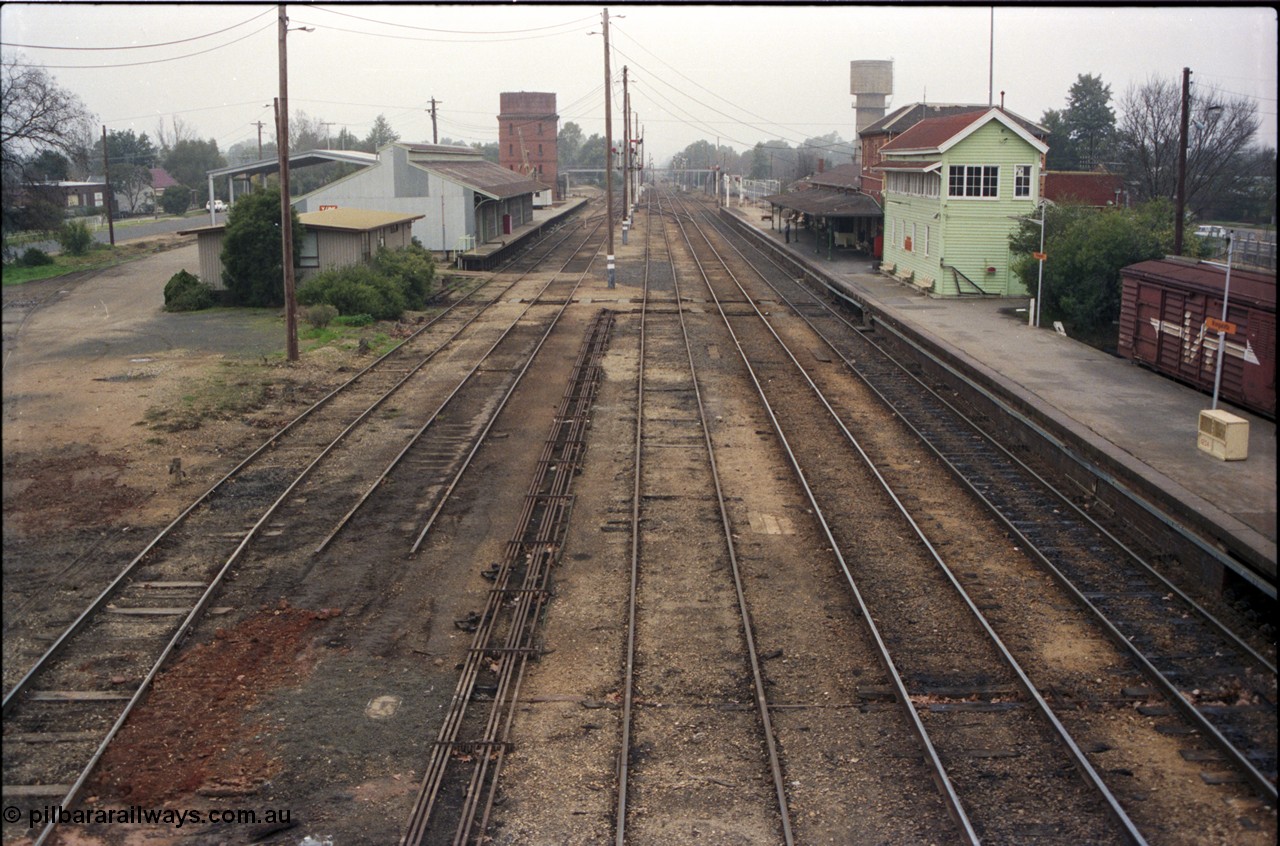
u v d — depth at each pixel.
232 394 21.12
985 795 7.79
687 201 126.31
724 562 12.61
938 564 12.31
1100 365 22.31
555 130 131.62
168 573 12.11
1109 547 13.15
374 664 10.04
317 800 7.79
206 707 9.13
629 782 8.01
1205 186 43.53
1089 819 7.48
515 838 7.33
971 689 9.40
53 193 45.00
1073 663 9.95
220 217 78.81
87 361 24.50
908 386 22.94
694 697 9.37
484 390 22.11
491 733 8.65
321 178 97.69
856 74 107.94
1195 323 19.95
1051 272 27.56
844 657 10.13
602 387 22.39
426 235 49.16
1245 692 9.26
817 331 29.81
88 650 10.16
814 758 8.35
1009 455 17.17
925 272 35.38
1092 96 68.56
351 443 17.91
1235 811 7.53
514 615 10.98
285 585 11.90
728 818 7.56
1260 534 11.34
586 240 64.44
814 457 17.22
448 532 13.66
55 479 15.56
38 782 7.92
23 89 38.28
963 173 32.78
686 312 33.44
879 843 7.25
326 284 31.81
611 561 12.63
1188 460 14.91
